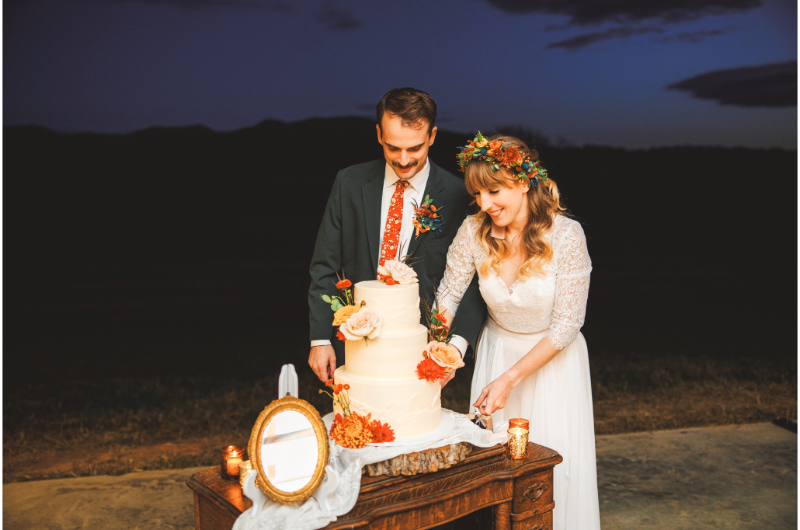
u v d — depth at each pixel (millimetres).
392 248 2926
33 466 4617
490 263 2627
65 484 4227
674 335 9898
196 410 6055
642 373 7316
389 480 1978
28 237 14102
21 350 9188
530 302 2578
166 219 16078
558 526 2715
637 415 5641
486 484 2156
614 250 15047
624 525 3592
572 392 2699
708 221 15578
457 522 2469
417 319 2176
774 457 4570
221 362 8414
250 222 16844
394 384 2064
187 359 8602
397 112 2514
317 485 1867
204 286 12562
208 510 2121
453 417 2330
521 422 2342
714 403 6027
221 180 16750
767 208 15289
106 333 10477
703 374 7250
